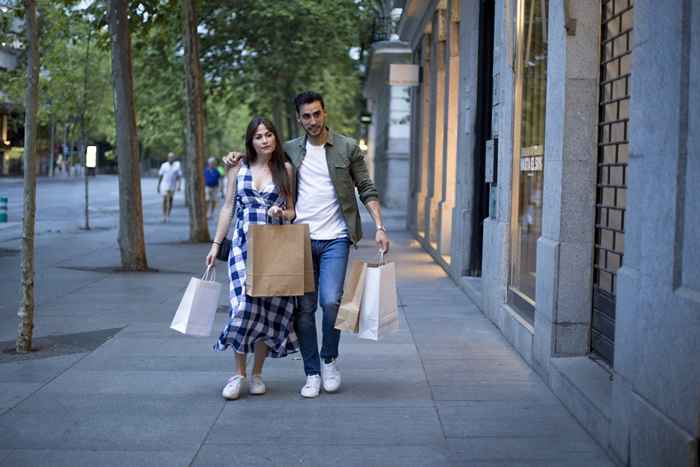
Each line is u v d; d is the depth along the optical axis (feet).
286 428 16.71
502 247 26.89
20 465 14.58
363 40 99.91
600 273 19.03
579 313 19.54
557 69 20.01
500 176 27.99
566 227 19.42
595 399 16.34
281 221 18.34
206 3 76.33
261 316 18.30
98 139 228.43
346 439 16.07
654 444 12.78
